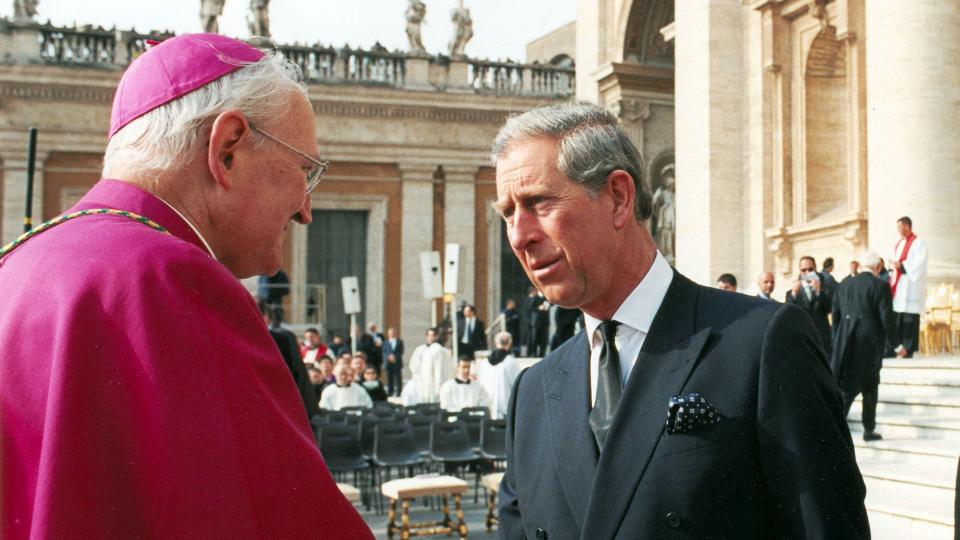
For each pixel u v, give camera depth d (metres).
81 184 26.00
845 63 16.59
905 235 12.27
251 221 1.53
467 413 13.54
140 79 1.51
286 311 27.50
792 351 1.96
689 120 17.55
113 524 1.14
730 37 17.22
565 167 2.02
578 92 23.41
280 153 1.54
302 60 28.17
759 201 16.70
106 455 1.16
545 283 2.09
